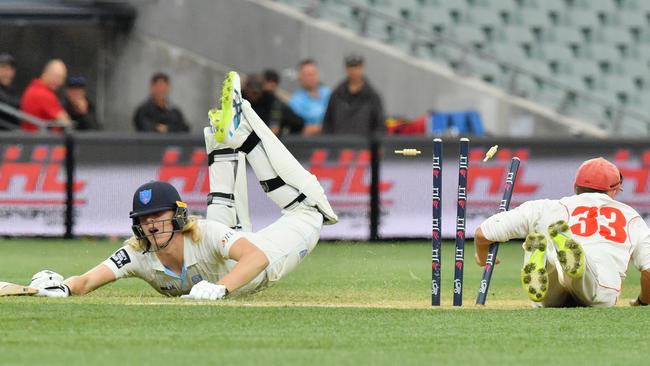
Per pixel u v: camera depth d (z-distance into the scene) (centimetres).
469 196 5812
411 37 8150
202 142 5806
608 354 2245
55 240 5784
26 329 2434
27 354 2141
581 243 2969
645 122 8106
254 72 7688
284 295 3362
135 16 7738
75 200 5869
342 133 5934
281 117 5916
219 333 2416
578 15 8506
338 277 4034
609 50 8538
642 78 8556
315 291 3525
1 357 2108
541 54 8412
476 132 6700
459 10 8325
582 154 5841
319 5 7975
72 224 5869
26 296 2952
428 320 2653
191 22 7706
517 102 7744
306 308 2794
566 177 5847
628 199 5859
